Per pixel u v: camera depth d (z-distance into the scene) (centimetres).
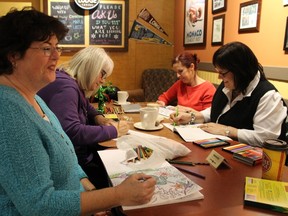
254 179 96
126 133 157
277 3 226
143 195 81
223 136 153
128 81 421
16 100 78
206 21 335
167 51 429
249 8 258
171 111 218
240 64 169
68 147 95
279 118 163
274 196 85
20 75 85
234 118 180
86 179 121
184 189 90
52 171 84
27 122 76
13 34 78
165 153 117
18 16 81
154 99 396
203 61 346
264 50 243
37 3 376
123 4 395
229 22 291
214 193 90
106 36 399
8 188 73
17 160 72
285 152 97
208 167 110
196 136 150
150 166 108
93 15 389
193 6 360
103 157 117
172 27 425
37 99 108
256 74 175
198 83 270
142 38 415
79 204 79
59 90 149
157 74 402
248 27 260
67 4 379
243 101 177
